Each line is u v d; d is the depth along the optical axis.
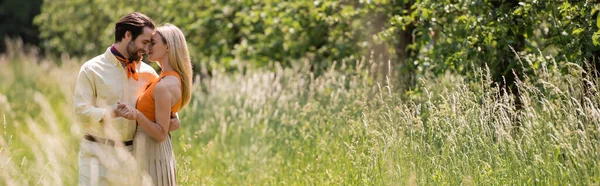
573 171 5.13
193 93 12.87
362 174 6.05
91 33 20.16
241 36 14.08
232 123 9.91
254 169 8.05
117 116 4.86
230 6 13.34
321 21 10.79
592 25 6.45
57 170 5.98
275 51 12.33
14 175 6.05
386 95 8.40
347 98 8.40
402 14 9.05
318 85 9.45
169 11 14.66
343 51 10.76
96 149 4.94
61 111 11.44
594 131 5.20
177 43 4.98
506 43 7.13
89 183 4.96
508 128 5.62
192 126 10.71
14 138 9.12
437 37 8.54
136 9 16.20
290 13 10.99
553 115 5.61
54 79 15.35
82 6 19.86
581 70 5.77
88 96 4.93
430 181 5.63
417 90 7.70
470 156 5.69
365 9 9.49
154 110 4.96
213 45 14.15
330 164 6.90
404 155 5.90
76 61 17.31
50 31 21.84
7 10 34.28
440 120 6.18
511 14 6.96
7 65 17.11
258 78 10.84
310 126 8.06
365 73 8.82
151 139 5.02
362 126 6.99
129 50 4.97
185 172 6.38
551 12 6.82
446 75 8.20
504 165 5.50
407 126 6.07
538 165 5.41
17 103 12.62
